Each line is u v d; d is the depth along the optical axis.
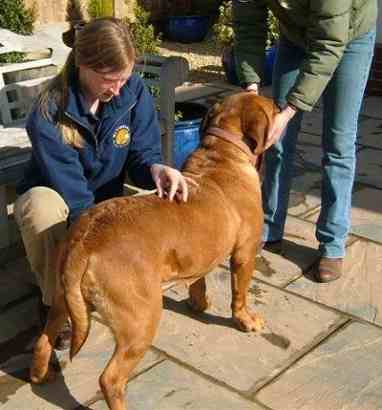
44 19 7.52
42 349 2.62
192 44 8.80
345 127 3.39
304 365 2.89
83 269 2.29
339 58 2.97
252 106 2.90
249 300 3.36
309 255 3.81
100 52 2.46
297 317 3.23
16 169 3.36
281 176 3.68
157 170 2.73
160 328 3.11
